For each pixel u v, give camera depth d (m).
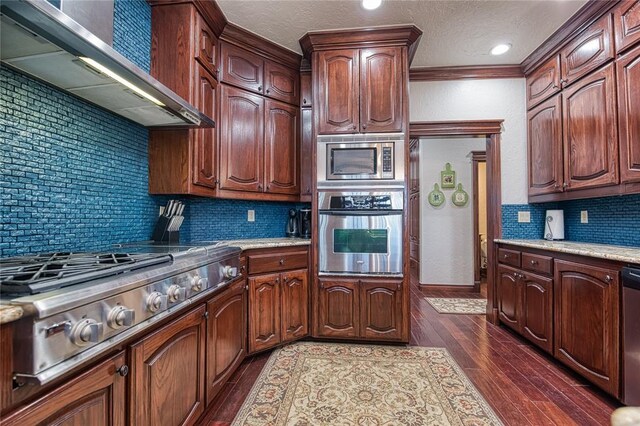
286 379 1.99
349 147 2.55
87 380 0.86
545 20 2.39
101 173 1.72
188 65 2.04
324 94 2.59
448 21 2.40
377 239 2.50
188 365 1.40
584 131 2.32
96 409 0.90
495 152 3.10
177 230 2.17
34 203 1.34
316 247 2.57
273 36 2.57
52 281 0.82
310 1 2.16
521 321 2.58
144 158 2.09
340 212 2.53
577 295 1.96
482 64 3.07
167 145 2.12
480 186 5.98
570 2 2.19
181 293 1.29
